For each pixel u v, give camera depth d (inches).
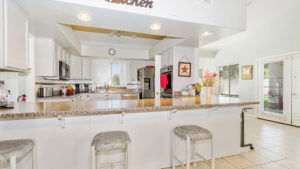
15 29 58.4
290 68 141.3
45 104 65.1
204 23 77.2
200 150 80.4
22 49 63.9
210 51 232.1
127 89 206.2
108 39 158.1
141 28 83.9
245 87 183.2
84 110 50.6
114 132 57.8
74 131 60.4
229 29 85.8
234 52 197.6
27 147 46.3
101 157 63.4
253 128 137.1
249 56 178.4
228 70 209.8
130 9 64.2
